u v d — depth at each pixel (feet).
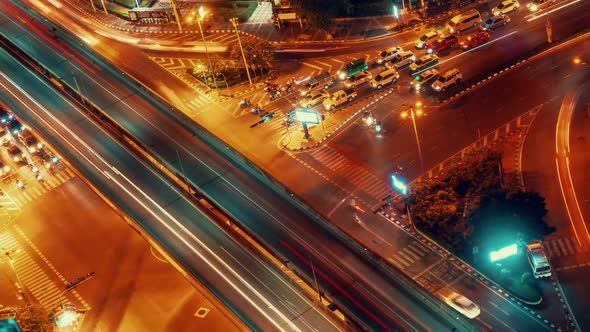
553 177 583.99
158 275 601.62
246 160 598.34
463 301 501.15
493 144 622.54
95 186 603.67
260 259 518.78
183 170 605.73
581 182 575.79
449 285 520.01
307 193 610.24
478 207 557.74
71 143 655.35
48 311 587.27
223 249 531.09
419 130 650.84
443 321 460.14
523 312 497.05
